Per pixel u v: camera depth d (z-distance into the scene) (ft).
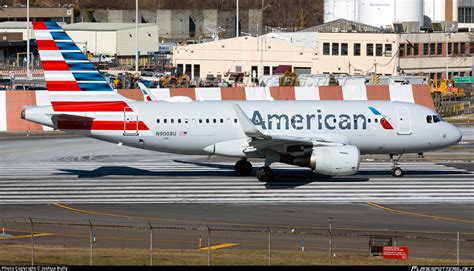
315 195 591.37
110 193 598.75
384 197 586.04
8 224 488.02
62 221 498.69
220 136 653.71
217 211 534.78
